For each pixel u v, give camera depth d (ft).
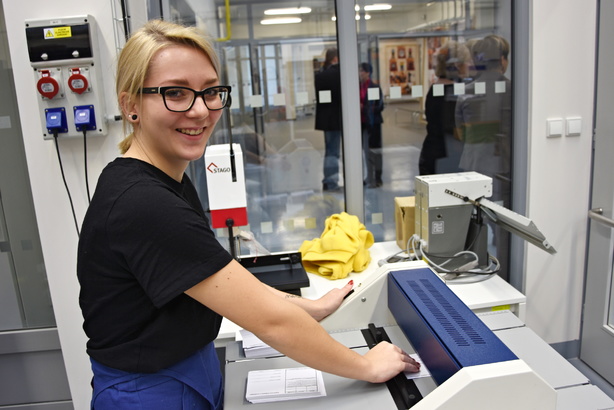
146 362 3.17
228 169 5.32
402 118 7.84
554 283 8.18
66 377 7.55
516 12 7.38
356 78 7.41
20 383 7.54
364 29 7.45
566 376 3.73
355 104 7.50
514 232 5.95
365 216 8.23
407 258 6.78
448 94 7.82
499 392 2.83
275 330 3.07
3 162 6.99
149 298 3.07
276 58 7.43
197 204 3.96
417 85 7.74
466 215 6.32
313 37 7.39
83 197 6.43
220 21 7.23
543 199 7.86
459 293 5.90
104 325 3.19
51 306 7.45
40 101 5.96
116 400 3.24
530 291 8.16
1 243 7.22
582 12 7.30
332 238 6.63
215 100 3.26
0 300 7.37
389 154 7.97
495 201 8.32
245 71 7.45
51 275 6.63
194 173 7.55
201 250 2.90
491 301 5.68
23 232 7.23
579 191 7.89
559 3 7.23
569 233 8.02
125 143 3.54
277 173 7.88
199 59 3.09
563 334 8.41
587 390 3.57
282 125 7.68
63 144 6.26
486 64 7.75
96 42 5.98
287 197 7.99
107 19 6.00
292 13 7.29
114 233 2.90
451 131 7.99
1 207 7.11
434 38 7.59
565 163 7.77
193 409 3.43
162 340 3.15
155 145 3.24
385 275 4.44
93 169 6.38
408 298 3.94
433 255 6.41
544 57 7.39
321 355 3.20
